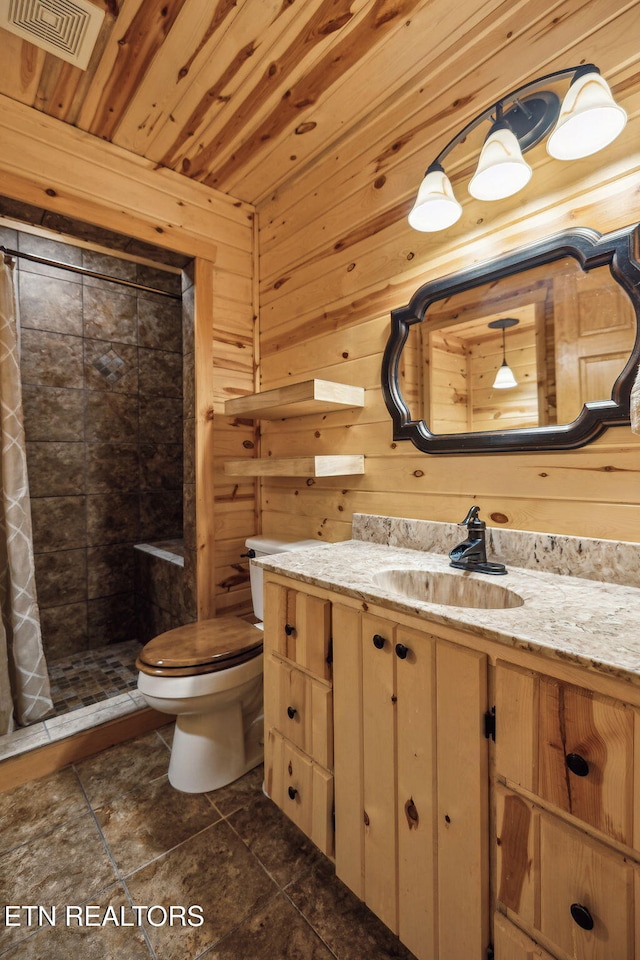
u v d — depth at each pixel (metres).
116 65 1.42
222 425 2.11
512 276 1.24
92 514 2.67
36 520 2.46
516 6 1.24
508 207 1.26
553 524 1.18
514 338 1.23
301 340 1.99
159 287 2.96
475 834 0.79
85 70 1.44
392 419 1.56
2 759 1.52
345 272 1.77
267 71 1.46
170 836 1.32
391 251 1.59
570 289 1.12
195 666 1.45
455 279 1.35
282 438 2.12
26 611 1.77
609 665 0.62
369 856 1.01
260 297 2.23
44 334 2.48
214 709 1.51
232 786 1.54
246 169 1.96
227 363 2.13
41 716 1.77
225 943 1.03
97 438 2.69
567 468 1.15
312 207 1.92
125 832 1.34
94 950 1.01
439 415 1.42
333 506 1.84
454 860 0.83
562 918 0.68
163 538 2.98
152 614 2.57
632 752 0.61
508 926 0.75
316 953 1.01
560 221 1.15
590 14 1.10
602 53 1.08
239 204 2.20
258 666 1.56
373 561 1.32
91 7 1.22
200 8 1.25
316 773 1.15
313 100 1.58
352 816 1.05
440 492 1.44
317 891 1.15
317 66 1.45
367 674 1.00
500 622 0.79
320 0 1.23
